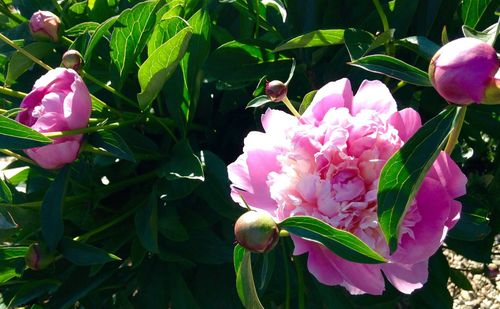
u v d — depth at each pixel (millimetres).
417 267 548
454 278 897
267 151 575
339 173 542
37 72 854
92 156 763
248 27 865
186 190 742
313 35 729
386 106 567
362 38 733
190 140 833
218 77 810
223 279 835
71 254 673
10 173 1467
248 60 818
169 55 688
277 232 530
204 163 760
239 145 862
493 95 479
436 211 529
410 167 499
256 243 524
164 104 821
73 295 761
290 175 553
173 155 762
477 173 937
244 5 820
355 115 570
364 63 574
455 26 807
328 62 841
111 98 820
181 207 801
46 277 792
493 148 985
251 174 574
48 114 649
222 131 868
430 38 802
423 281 544
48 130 652
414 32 802
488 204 820
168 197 745
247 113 867
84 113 660
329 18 828
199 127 847
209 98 848
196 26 745
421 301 819
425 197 532
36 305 777
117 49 733
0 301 815
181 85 761
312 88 824
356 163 540
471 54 478
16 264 726
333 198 535
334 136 536
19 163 854
